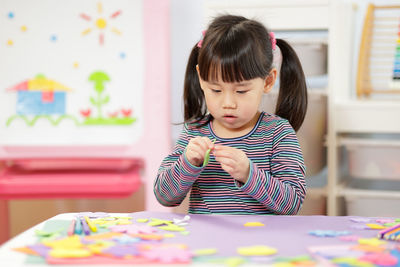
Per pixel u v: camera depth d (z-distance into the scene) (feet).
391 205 5.46
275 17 5.23
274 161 3.13
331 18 5.15
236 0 5.68
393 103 5.36
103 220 2.37
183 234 2.10
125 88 5.55
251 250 1.82
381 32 6.07
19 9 5.55
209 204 3.13
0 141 5.58
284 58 3.57
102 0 5.53
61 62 5.56
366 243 1.95
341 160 6.23
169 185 2.95
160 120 5.42
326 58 5.42
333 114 5.33
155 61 5.38
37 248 1.84
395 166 5.50
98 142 5.54
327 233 2.09
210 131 3.32
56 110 5.56
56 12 5.55
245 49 2.80
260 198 2.73
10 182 5.22
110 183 5.26
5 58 5.57
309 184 6.15
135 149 5.44
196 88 3.47
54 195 5.27
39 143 5.55
